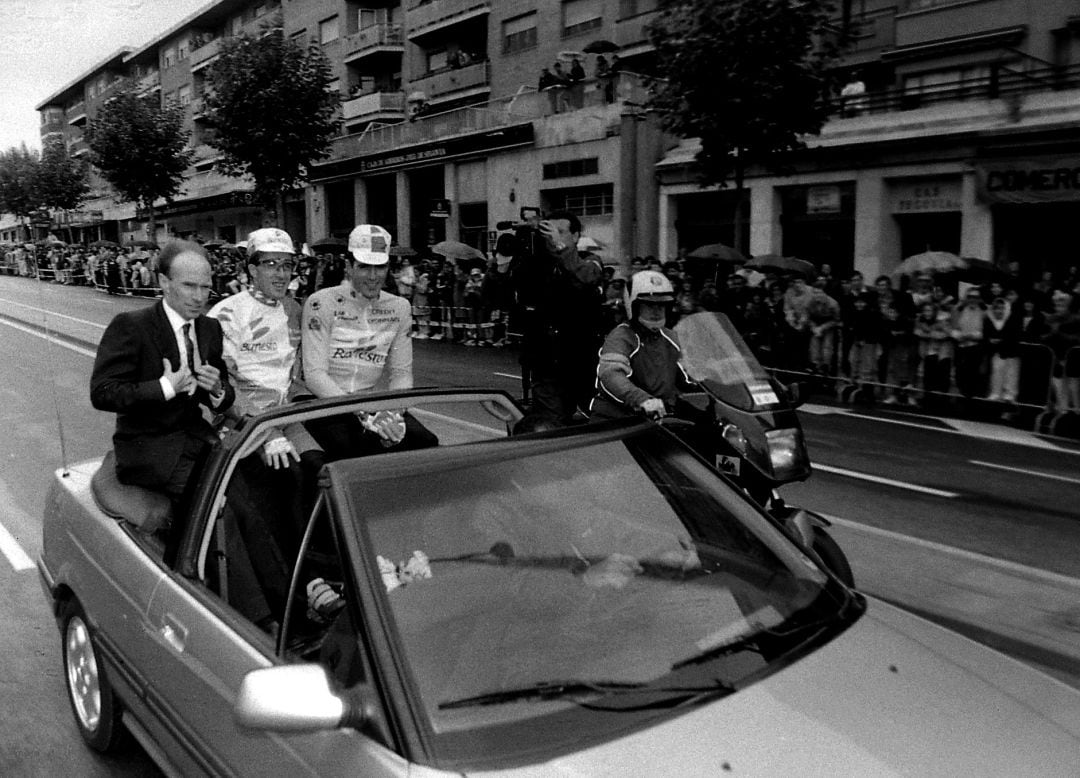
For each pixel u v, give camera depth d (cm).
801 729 203
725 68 1502
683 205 2441
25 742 385
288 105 2986
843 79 1708
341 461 255
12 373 1491
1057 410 1086
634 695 213
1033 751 204
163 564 312
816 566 273
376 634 214
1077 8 1814
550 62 3134
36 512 733
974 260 1276
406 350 489
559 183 2702
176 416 384
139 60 5666
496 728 201
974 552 618
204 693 263
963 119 1806
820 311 1354
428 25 3647
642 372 483
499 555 244
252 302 450
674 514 274
